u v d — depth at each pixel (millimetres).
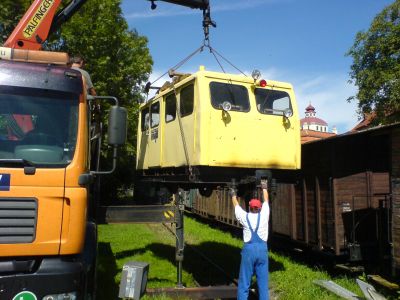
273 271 9211
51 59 5570
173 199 8352
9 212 4426
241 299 6398
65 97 4984
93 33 18438
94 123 6871
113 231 15273
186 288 7062
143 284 5973
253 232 6492
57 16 8203
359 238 9383
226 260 10477
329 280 8391
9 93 4859
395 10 23844
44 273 4355
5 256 4383
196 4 8836
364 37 25047
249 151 7695
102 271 8977
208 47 8805
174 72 8953
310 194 10312
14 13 15930
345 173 9461
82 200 4680
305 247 11211
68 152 4773
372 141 9820
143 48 22594
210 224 18000
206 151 7324
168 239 13633
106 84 19531
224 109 7242
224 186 8312
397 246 7668
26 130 4789
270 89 8141
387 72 24062
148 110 10680
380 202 9141
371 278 8062
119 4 20062
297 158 8164
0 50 5402
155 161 9703
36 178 4539
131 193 33250
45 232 4480
